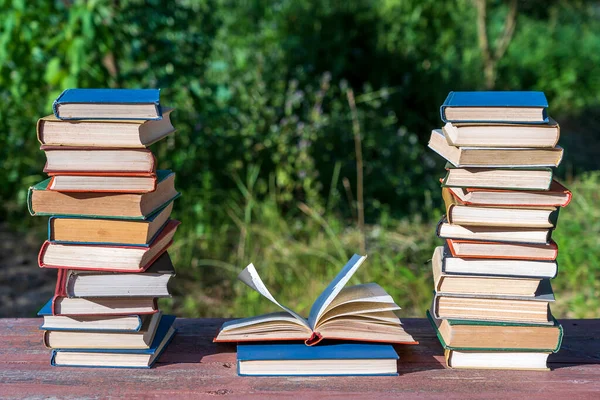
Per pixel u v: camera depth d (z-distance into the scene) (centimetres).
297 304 406
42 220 536
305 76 641
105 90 185
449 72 799
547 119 174
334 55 724
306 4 756
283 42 700
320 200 529
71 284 180
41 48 475
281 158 533
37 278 454
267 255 453
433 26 834
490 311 188
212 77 606
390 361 187
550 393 176
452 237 184
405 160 598
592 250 434
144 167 176
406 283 414
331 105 622
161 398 173
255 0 729
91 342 189
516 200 178
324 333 189
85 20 435
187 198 498
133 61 499
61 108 173
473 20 1027
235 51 665
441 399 173
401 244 475
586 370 190
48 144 175
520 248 183
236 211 506
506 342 188
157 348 194
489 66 928
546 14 1186
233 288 435
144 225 179
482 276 184
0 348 203
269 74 638
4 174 544
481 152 174
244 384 181
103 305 184
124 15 480
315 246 464
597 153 792
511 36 959
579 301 385
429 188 581
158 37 505
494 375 187
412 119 718
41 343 207
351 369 186
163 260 191
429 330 220
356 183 564
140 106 173
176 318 229
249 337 189
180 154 505
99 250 180
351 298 197
